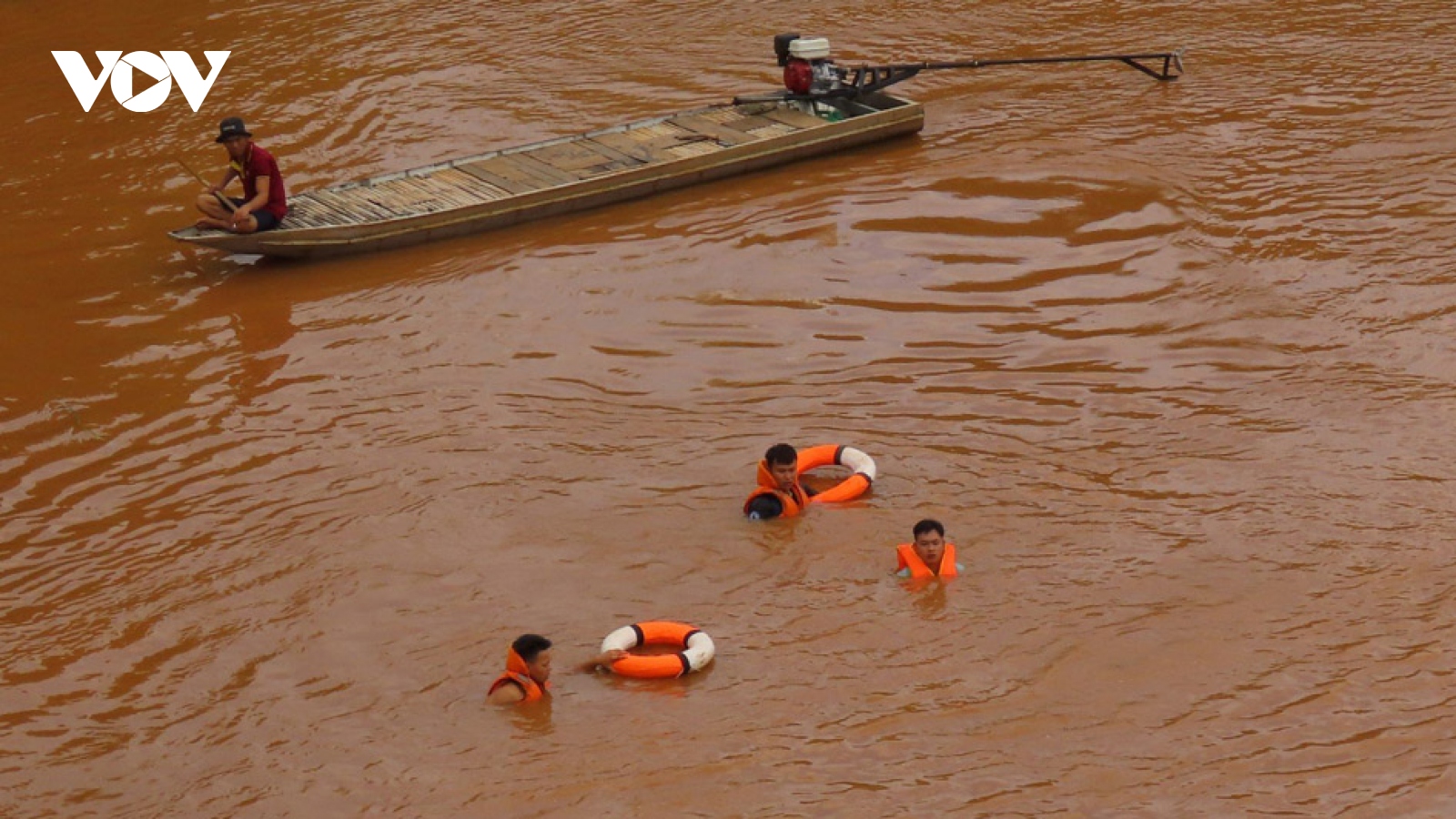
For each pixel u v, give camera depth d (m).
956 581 15.70
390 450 18.69
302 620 15.42
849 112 29.17
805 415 19.33
